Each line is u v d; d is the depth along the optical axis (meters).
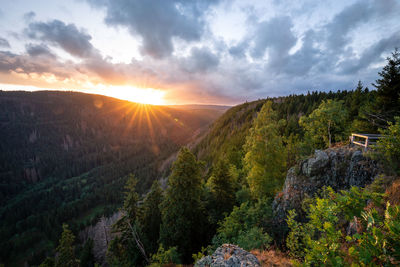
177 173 17.97
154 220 24.81
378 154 9.70
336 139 21.83
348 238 3.11
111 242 22.50
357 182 11.53
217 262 6.66
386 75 16.72
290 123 42.81
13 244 95.25
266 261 7.49
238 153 40.25
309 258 3.50
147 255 19.91
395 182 7.17
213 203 22.25
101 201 135.62
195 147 153.00
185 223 17.17
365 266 2.70
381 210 6.24
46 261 29.00
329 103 20.94
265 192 18.56
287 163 24.30
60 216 114.25
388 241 2.46
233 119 155.62
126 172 188.62
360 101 27.94
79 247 76.69
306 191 13.86
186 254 16.62
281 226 13.15
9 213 134.38
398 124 7.42
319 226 3.89
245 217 14.03
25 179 197.12
